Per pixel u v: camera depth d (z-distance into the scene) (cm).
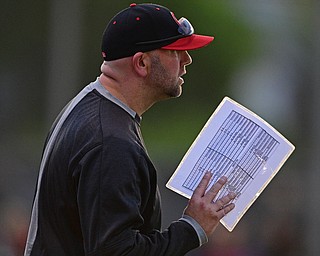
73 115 1000
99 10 3128
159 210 1019
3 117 3139
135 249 932
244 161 1042
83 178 941
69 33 3133
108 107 989
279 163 1048
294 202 2978
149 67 998
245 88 3148
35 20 3147
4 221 2886
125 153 943
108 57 1009
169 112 3112
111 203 927
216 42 3145
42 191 1004
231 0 3127
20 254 2744
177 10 3122
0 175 3059
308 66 3100
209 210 998
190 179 1037
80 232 985
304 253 2933
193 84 3148
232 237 2788
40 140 3112
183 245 977
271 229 2909
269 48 3131
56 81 3134
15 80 3153
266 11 3123
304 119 3086
